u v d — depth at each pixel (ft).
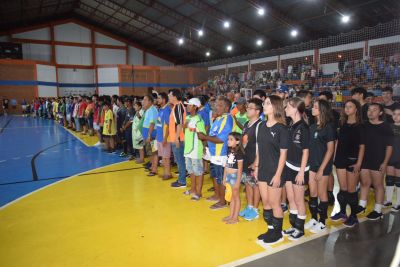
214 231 12.67
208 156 15.52
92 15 93.35
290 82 57.36
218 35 76.18
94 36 102.01
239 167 12.95
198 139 16.01
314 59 57.47
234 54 86.02
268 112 10.90
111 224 13.38
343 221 13.56
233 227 13.08
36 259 10.52
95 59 102.58
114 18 90.43
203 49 90.79
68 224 13.39
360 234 12.33
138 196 17.13
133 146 25.77
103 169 23.75
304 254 10.77
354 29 53.88
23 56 92.63
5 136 42.39
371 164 13.52
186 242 11.70
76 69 100.22
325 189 12.56
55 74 95.81
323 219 12.82
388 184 15.33
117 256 10.69
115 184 19.57
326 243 11.58
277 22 59.57
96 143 36.09
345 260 10.34
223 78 73.26
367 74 44.96
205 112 20.71
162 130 20.18
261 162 11.26
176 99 18.12
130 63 107.65
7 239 12.00
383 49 46.55
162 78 93.66
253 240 11.88
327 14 51.37
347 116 13.42
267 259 10.44
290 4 52.08
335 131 12.25
